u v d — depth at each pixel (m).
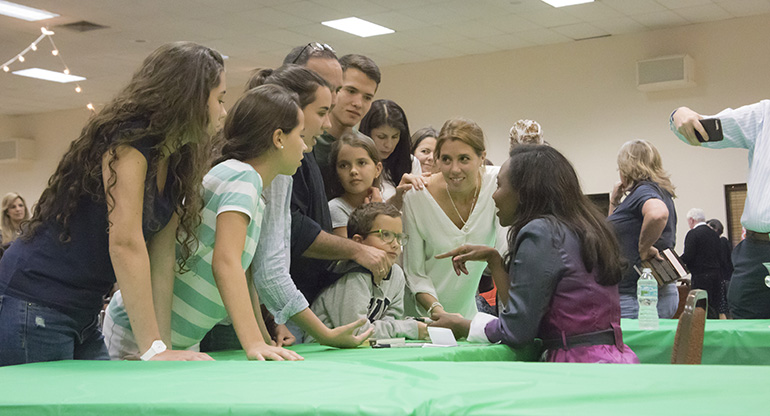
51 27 10.31
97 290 1.58
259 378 1.11
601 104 11.05
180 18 9.93
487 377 1.03
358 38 11.02
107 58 11.87
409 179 3.05
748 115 3.01
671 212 4.50
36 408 0.95
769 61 10.00
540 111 11.48
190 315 1.88
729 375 1.00
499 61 11.82
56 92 14.19
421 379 1.02
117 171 1.50
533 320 2.03
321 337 2.00
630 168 4.51
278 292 1.99
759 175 2.95
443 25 10.40
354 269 2.48
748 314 3.06
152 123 1.53
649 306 3.20
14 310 1.51
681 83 10.28
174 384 1.07
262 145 1.87
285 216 2.10
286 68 2.22
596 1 9.45
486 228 3.03
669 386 0.91
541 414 0.75
